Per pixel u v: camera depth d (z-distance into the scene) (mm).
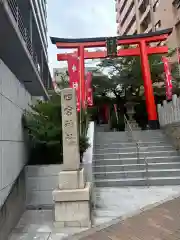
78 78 13898
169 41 23672
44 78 18875
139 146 9461
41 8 20281
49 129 6324
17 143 5168
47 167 5949
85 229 4234
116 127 19703
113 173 7719
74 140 4891
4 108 4223
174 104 9930
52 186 5875
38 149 7078
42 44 16766
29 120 6211
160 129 11477
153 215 4660
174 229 3955
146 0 31891
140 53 15898
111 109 21047
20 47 9094
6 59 10125
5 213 3961
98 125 19766
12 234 4168
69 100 5059
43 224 4621
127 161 8406
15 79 5227
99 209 5188
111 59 19516
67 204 4434
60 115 6473
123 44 16328
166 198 5754
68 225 4375
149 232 3914
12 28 7680
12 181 4531
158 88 19609
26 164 6152
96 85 19891
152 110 14672
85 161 6824
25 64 10758
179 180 7336
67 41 15820
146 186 7207
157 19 27562
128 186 7270
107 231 4078
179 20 22281
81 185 4633
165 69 14406
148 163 8242
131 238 3740
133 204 5457
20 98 5738
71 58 13523
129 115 18422
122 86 20109
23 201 5578
